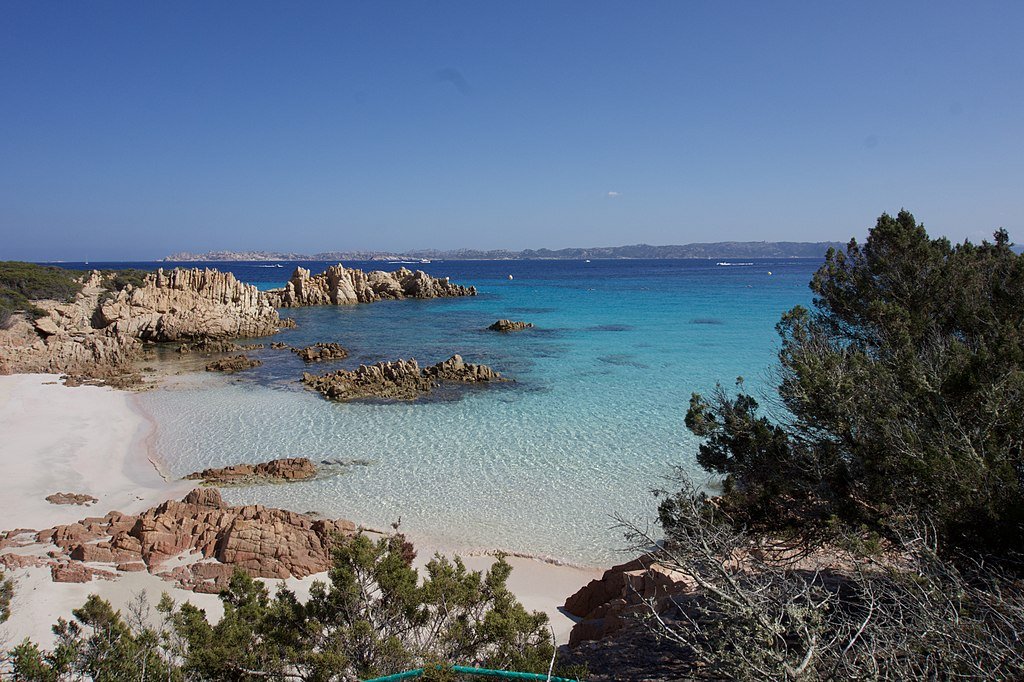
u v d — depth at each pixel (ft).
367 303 328.90
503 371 138.72
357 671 26.04
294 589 50.90
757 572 26.89
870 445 30.55
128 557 54.24
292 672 28.94
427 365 149.18
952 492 27.14
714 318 239.71
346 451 86.02
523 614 29.71
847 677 18.39
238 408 110.22
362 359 159.94
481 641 28.71
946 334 42.68
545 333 202.80
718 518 32.24
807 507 33.19
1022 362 32.53
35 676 28.35
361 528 62.80
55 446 89.35
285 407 110.32
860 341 46.62
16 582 48.47
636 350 165.27
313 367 150.00
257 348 180.86
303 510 67.46
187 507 62.39
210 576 52.03
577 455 83.25
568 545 59.88
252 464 82.02
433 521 64.85
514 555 58.29
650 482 74.02
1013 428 29.32
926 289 46.01
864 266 51.42
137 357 166.50
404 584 30.12
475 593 31.55
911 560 24.30
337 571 29.78
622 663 28.78
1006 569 25.29
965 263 46.85
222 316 204.03
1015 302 41.93
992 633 19.34
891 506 28.84
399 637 29.32
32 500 69.10
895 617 21.35
